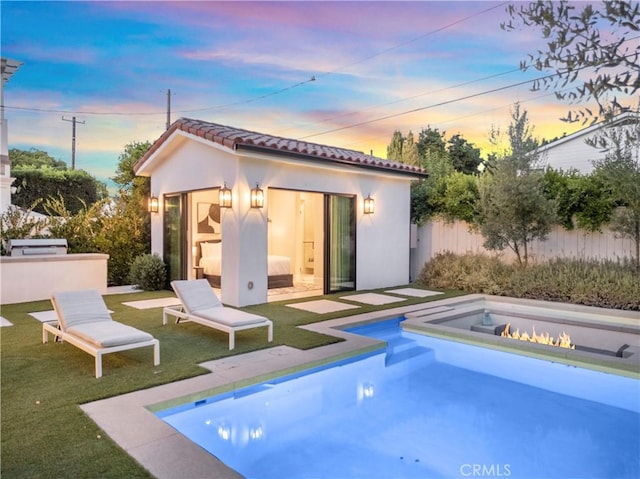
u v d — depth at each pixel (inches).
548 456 156.2
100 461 124.0
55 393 174.6
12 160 858.1
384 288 476.7
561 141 607.8
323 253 429.4
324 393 215.3
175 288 277.3
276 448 159.9
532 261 467.2
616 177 353.7
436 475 143.1
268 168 374.3
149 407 164.2
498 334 362.9
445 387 224.7
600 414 192.2
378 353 256.2
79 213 499.5
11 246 399.9
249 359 222.5
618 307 351.6
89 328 212.5
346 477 140.9
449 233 536.1
